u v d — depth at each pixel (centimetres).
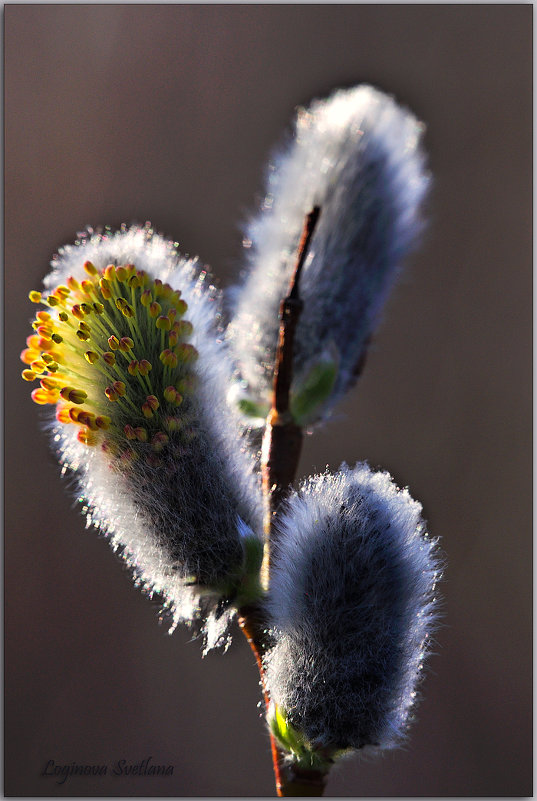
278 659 20
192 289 21
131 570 20
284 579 20
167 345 20
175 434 20
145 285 20
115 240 21
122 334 20
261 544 20
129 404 20
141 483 20
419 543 20
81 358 20
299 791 19
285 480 21
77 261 20
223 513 20
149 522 20
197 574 20
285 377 21
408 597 19
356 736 19
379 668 19
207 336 20
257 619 20
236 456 20
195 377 20
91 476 20
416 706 20
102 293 20
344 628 19
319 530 19
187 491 20
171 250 21
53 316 20
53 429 20
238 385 21
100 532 21
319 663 19
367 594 19
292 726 19
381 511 20
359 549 19
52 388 20
